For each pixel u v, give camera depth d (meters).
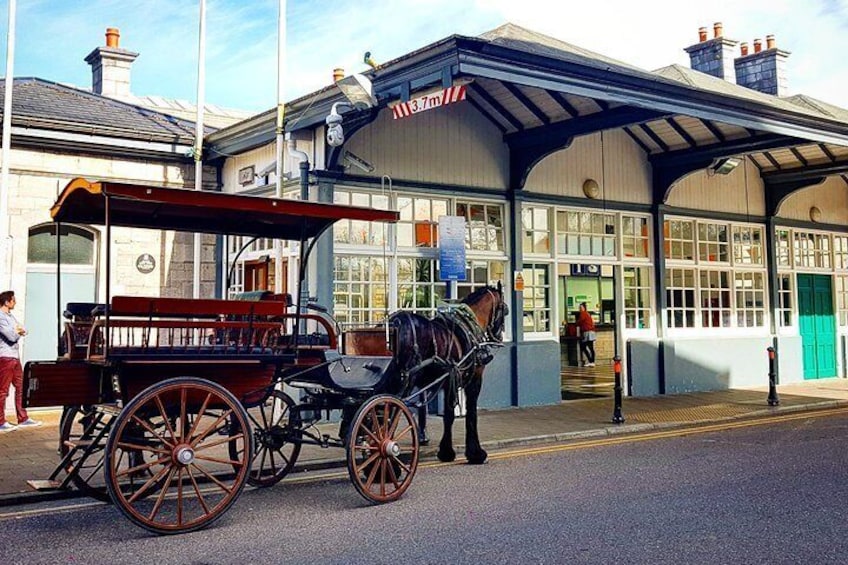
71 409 6.80
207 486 7.16
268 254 12.05
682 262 15.32
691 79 15.25
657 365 14.59
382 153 11.39
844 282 18.75
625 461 8.39
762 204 16.86
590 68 9.90
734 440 9.84
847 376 18.31
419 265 11.87
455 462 8.40
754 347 16.27
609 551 5.11
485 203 12.66
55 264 12.05
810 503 6.42
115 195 5.62
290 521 5.94
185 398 5.70
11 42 10.95
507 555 5.05
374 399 6.60
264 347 6.35
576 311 21.45
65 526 5.82
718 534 5.50
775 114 12.11
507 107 12.20
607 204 14.03
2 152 11.28
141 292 12.53
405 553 5.11
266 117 11.34
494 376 12.45
